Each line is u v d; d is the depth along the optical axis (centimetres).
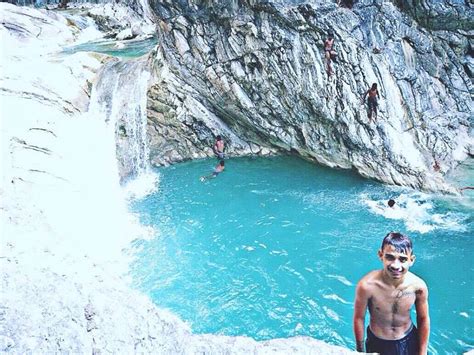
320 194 1266
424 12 1398
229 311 844
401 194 1223
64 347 464
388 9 1377
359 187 1292
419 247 997
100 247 991
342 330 795
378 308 456
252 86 1362
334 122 1323
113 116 1397
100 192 1164
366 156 1316
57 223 884
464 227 1058
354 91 1286
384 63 1323
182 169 1479
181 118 1469
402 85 1343
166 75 1417
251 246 1046
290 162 1498
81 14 2755
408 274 446
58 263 636
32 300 517
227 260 997
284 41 1275
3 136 1025
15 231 694
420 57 1423
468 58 1491
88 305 522
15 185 902
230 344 488
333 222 1125
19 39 1942
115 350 472
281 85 1338
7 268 577
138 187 1348
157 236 1085
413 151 1277
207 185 1354
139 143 1449
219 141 1440
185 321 815
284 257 1002
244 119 1471
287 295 886
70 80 1424
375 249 1012
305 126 1402
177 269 965
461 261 946
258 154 1563
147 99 1435
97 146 1293
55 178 1031
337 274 941
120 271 948
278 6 1235
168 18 1338
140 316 525
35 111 1188
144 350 480
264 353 470
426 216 1110
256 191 1304
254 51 1308
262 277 940
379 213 1146
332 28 1258
